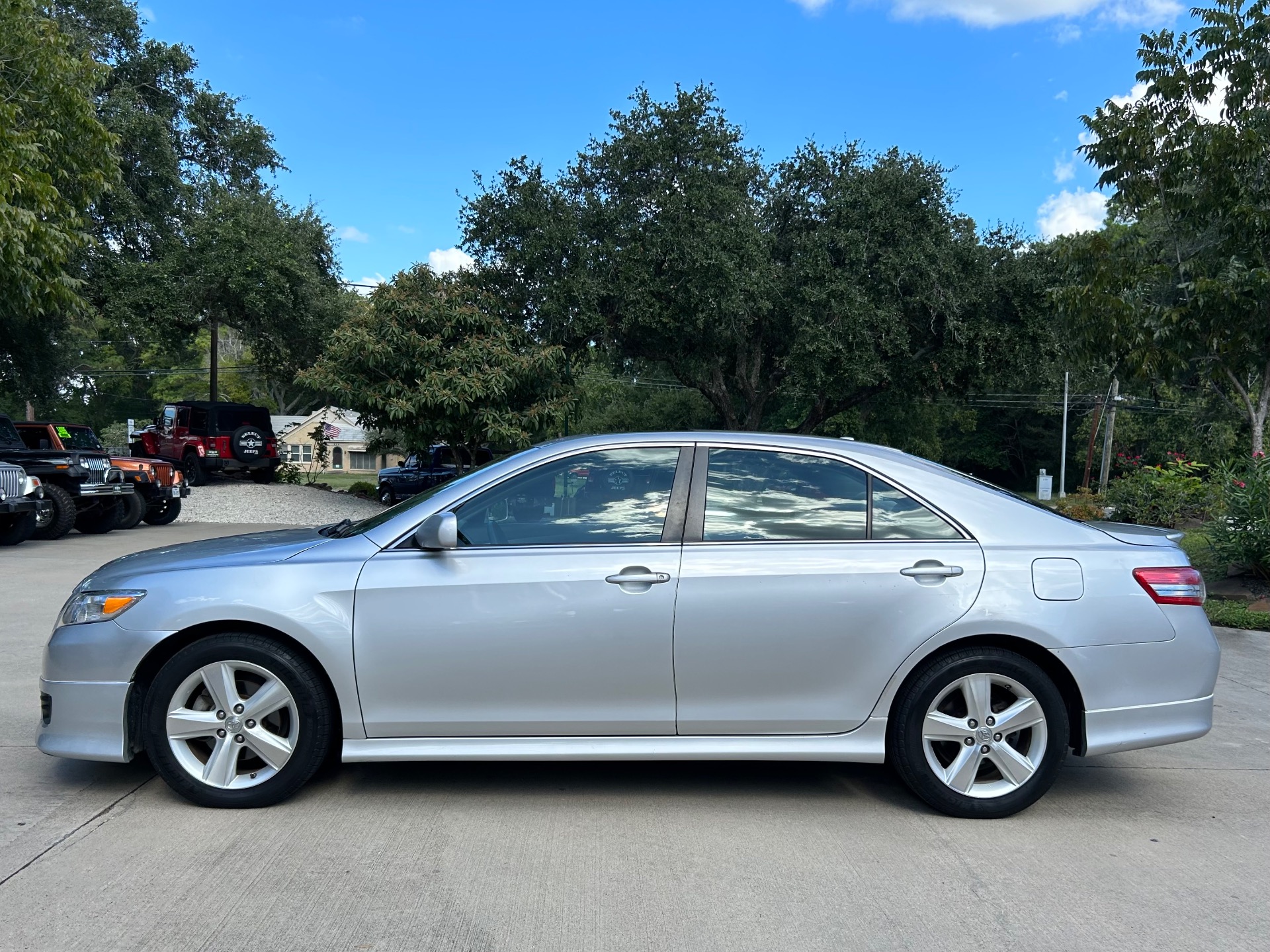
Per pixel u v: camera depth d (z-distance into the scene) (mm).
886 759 4492
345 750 3969
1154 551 4211
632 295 19016
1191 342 11117
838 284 20172
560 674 3955
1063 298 11688
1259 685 6609
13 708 5434
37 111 14875
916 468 4262
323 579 3967
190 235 24656
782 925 3100
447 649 3936
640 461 4242
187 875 3381
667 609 3951
